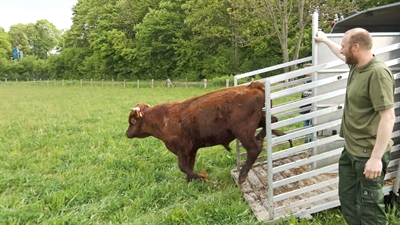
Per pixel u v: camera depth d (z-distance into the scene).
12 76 68.50
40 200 4.75
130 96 22.22
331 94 3.83
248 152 4.73
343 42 3.04
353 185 3.30
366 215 3.10
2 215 4.12
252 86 4.84
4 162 6.64
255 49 35.91
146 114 5.68
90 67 55.78
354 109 3.09
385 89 2.80
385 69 2.86
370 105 2.97
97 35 53.19
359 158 3.08
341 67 4.88
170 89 28.69
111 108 15.24
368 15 5.31
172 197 4.90
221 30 34.94
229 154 7.10
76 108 15.49
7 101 20.45
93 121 11.62
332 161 5.12
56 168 6.34
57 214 4.32
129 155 7.28
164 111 5.48
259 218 4.03
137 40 49.31
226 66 38.47
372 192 3.05
